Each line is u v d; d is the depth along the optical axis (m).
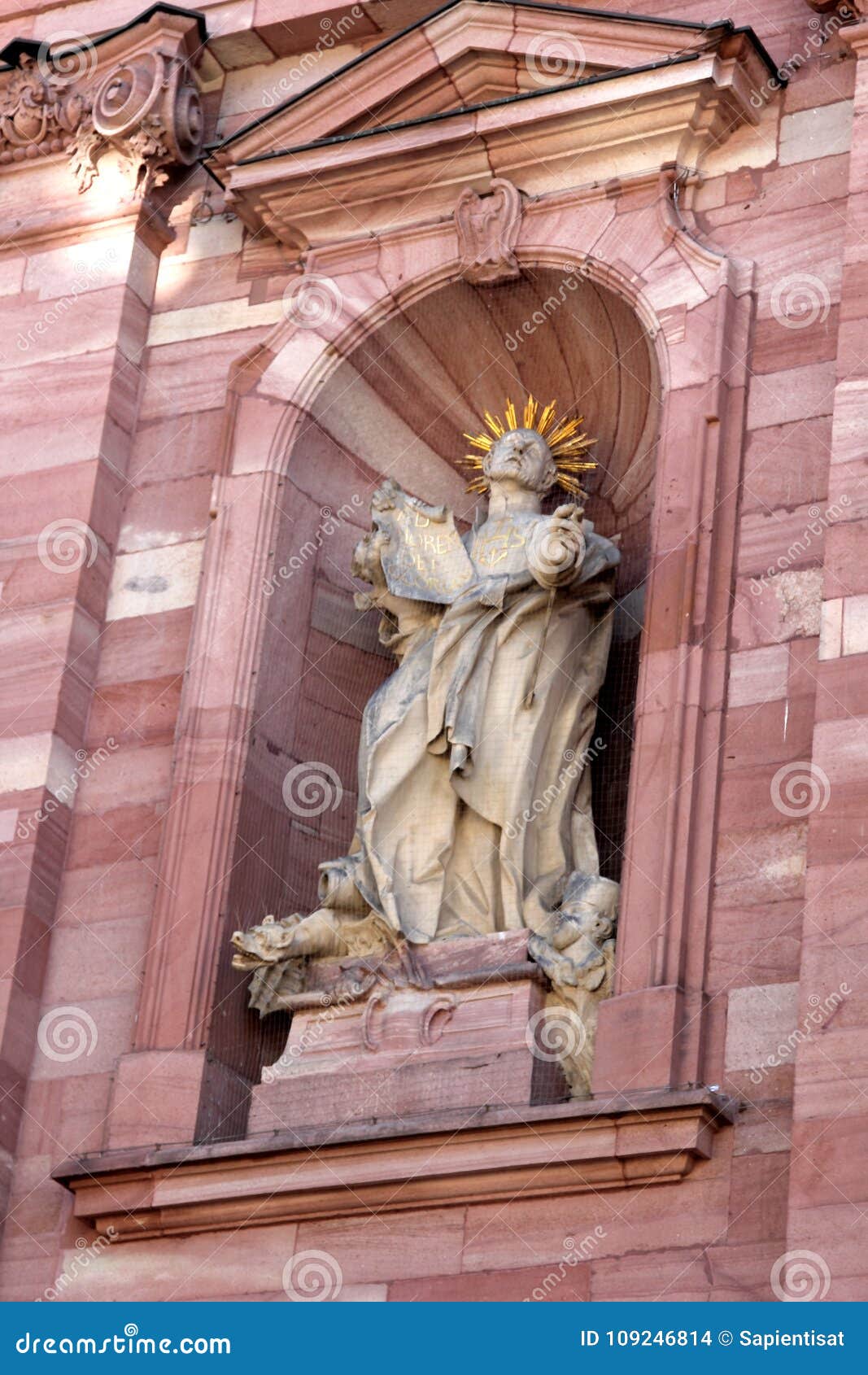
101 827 30.34
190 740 29.92
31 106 33.88
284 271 32.69
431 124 31.48
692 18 31.22
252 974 28.98
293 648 30.73
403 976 27.88
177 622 31.19
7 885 29.89
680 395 28.84
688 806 26.91
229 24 33.81
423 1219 26.31
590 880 28.17
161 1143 28.02
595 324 30.69
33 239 33.59
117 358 32.50
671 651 27.70
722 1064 25.81
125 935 29.66
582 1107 25.58
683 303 29.36
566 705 29.30
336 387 31.62
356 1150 26.62
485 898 28.52
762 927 26.27
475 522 30.97
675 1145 25.25
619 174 30.67
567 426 31.48
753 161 30.11
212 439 32.06
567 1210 25.72
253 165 32.31
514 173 31.20
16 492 32.12
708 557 27.94
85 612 31.31
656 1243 25.25
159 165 33.41
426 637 30.02
